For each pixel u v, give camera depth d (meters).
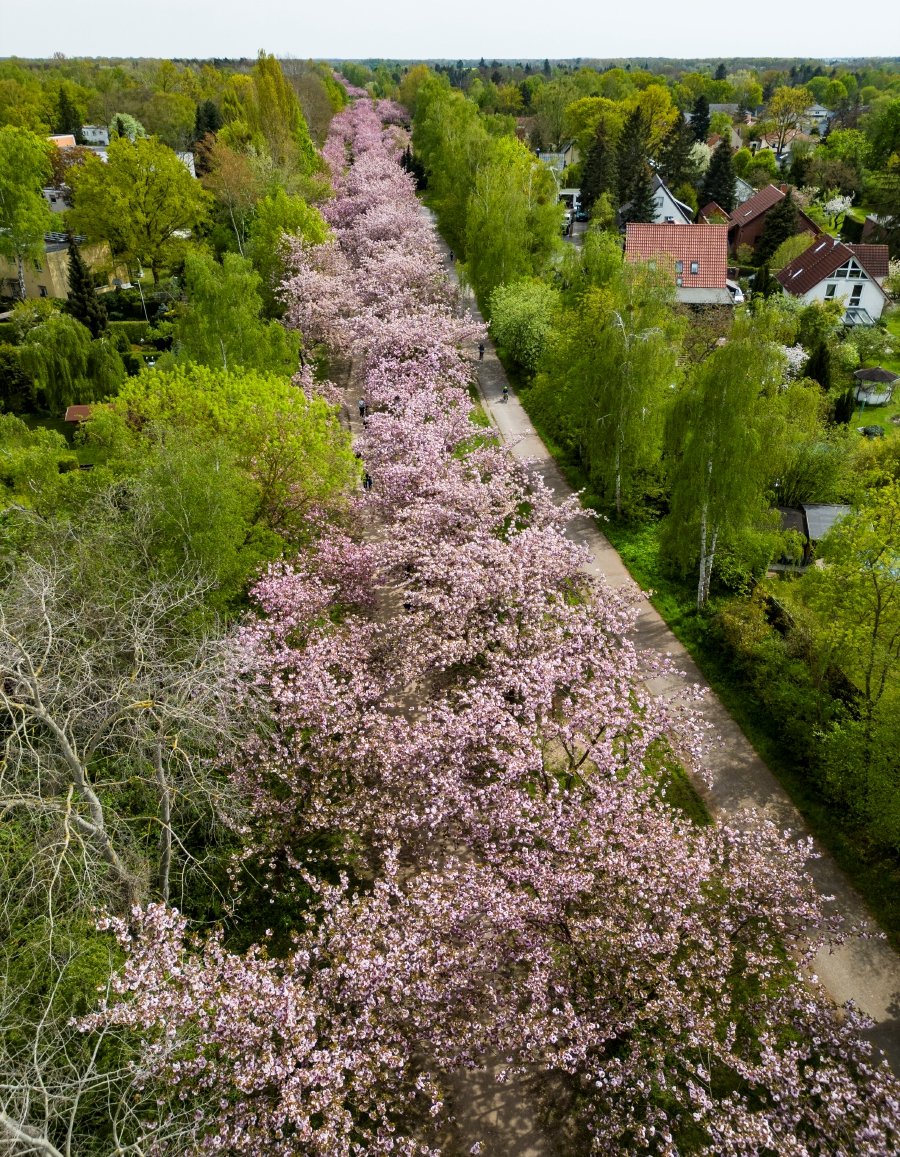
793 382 37.19
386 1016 12.92
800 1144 10.89
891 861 18.64
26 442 31.91
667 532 27.34
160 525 22.00
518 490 27.58
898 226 72.19
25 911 13.95
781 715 22.45
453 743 16.67
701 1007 13.89
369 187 71.81
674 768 21.22
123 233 57.78
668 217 74.69
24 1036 11.37
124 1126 10.43
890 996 15.77
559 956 13.95
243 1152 11.20
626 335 30.45
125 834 16.16
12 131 56.16
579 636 20.06
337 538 25.61
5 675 15.09
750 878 14.95
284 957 16.11
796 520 31.38
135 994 12.14
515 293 47.84
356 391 46.25
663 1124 12.70
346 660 19.66
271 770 17.14
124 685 15.57
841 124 129.50
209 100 91.44
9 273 61.09
